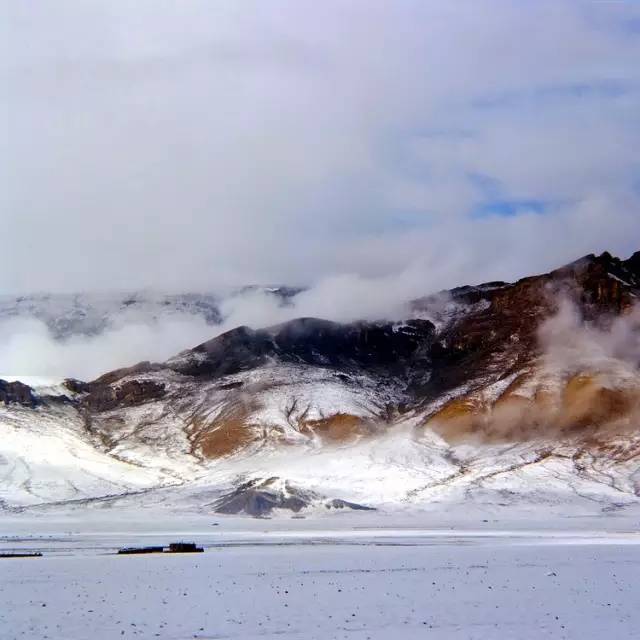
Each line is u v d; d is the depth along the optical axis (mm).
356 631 77438
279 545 170625
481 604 91375
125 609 87875
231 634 75938
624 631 77938
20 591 100500
